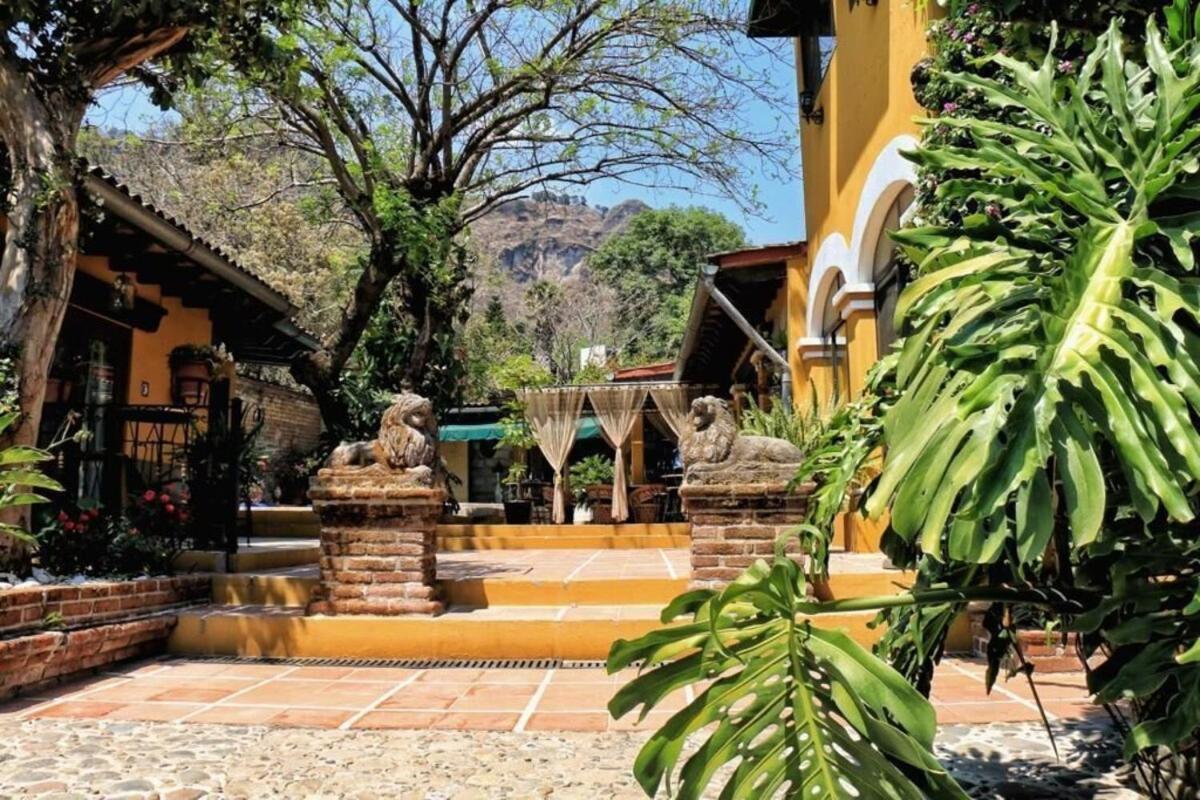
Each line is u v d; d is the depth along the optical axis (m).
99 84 6.88
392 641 6.11
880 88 8.36
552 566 8.55
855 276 9.34
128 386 10.55
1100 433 1.88
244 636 6.24
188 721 4.55
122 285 9.80
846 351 10.96
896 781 1.92
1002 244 2.30
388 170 13.42
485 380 24.20
